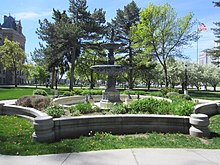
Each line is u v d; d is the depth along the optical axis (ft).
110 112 31.65
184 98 56.65
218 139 21.48
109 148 18.45
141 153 17.06
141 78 184.75
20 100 38.14
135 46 107.65
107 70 45.75
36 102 37.01
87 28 103.76
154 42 103.09
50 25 103.04
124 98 68.28
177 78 154.10
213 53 117.19
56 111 28.55
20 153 17.16
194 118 22.74
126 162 15.16
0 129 25.40
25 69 182.80
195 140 21.09
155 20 101.19
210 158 16.06
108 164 14.82
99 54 120.26
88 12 109.81
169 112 28.99
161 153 17.07
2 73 268.00
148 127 24.62
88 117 23.57
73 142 20.22
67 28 94.94
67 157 16.21
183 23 102.37
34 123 20.71
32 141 20.48
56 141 21.07
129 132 24.43
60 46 103.45
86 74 168.76
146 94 74.38
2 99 61.05
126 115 24.76
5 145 19.20
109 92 46.60
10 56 164.86
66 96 62.90
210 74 171.94
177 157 16.20
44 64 131.54
